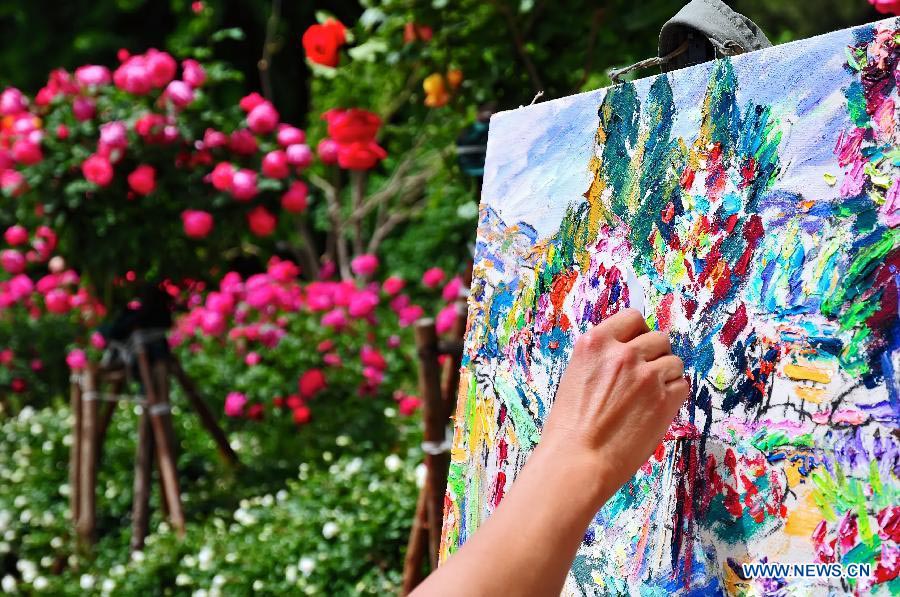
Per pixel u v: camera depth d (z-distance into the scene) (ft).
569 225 3.70
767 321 2.96
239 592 9.58
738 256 3.06
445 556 4.11
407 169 21.65
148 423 11.96
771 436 2.92
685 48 3.94
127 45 30.48
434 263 22.67
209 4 20.65
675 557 3.16
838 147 2.81
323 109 21.04
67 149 10.98
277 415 13.91
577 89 9.37
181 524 11.53
